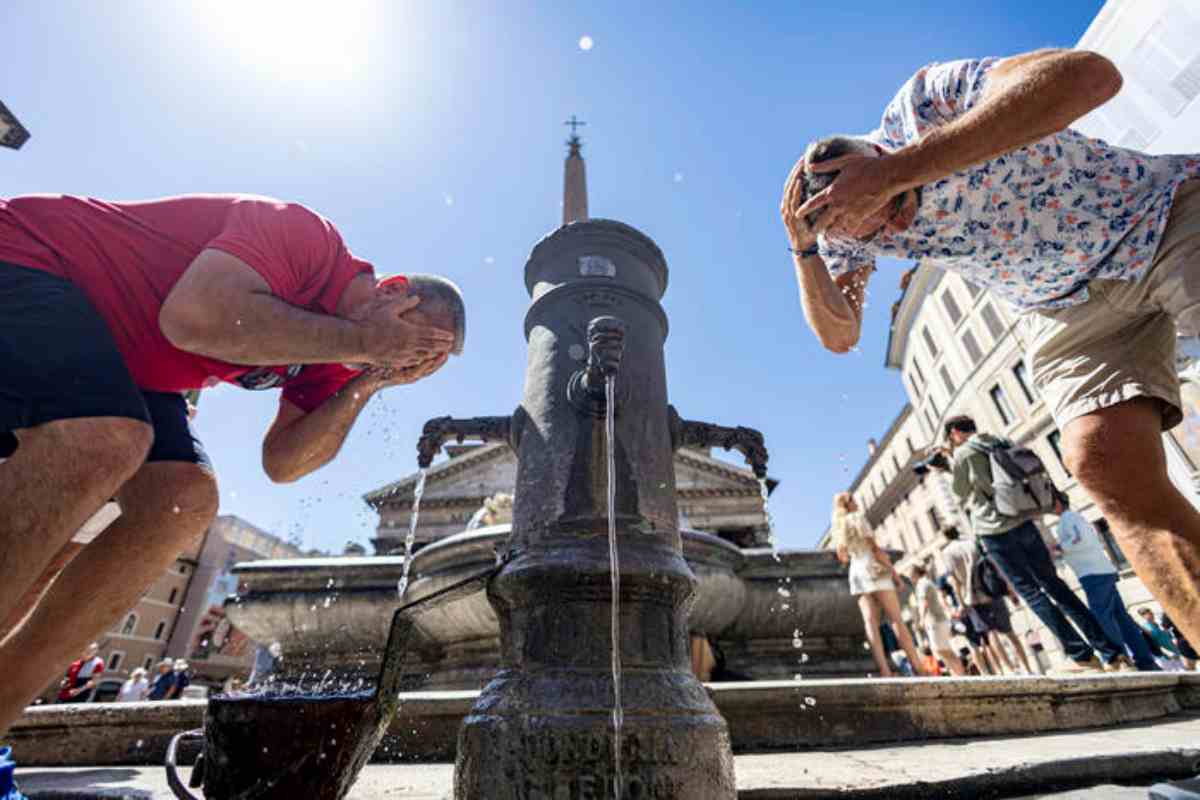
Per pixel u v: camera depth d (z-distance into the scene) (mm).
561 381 1759
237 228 1319
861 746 2209
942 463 5227
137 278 1325
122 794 1480
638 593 1452
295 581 4820
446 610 4141
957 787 1504
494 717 1317
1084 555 4160
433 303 1577
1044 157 1444
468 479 24031
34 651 1298
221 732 1064
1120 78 1122
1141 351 1483
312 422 1732
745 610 5242
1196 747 1704
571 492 1579
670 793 1201
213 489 1610
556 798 1190
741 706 2262
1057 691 2516
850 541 4918
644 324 1902
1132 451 1426
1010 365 23797
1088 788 1537
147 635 36219
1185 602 1271
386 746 2119
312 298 1435
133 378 1326
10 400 1054
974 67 1361
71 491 1063
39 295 1146
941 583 6301
